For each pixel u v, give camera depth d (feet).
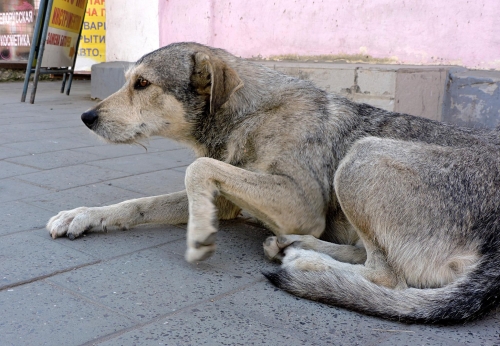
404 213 3.38
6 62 14.56
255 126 3.86
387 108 5.99
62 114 8.66
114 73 9.67
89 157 5.83
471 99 6.08
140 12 10.03
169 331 2.94
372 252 3.45
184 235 3.99
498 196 3.32
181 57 4.04
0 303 3.10
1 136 6.74
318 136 3.80
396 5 6.75
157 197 4.06
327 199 3.81
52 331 2.91
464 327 3.08
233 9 8.48
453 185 3.37
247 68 4.03
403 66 6.27
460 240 3.31
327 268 3.41
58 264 3.50
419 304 3.10
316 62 7.34
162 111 4.05
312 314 3.13
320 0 7.43
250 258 3.71
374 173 3.43
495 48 6.12
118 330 2.93
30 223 4.06
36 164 5.51
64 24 10.34
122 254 3.66
